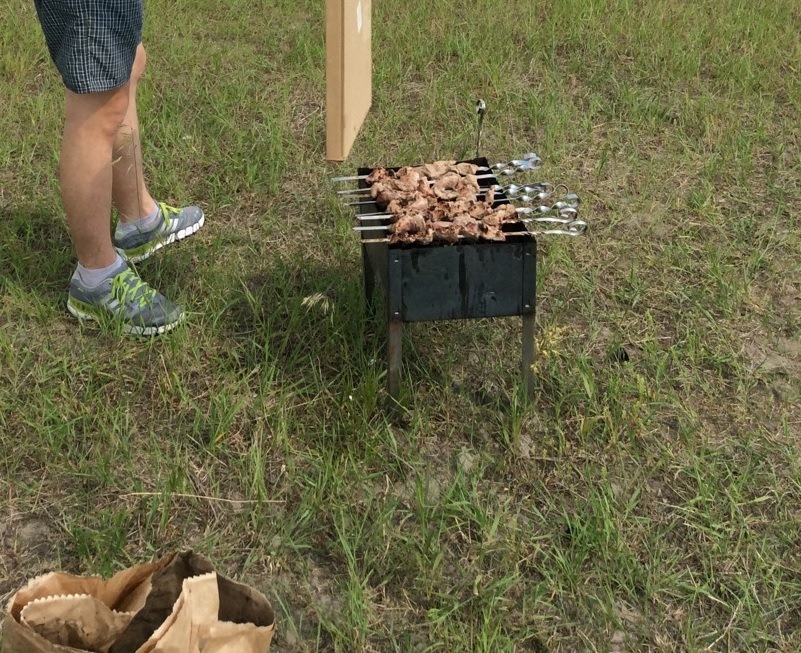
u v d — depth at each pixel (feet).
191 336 7.73
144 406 7.08
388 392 7.09
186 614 4.05
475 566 5.80
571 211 6.99
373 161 10.93
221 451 6.66
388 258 6.48
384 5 15.64
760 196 10.55
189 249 9.03
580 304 8.52
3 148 10.62
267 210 9.95
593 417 6.88
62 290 8.28
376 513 6.13
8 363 7.32
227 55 13.74
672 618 5.57
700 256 9.34
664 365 7.61
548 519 6.21
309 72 13.10
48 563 5.82
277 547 5.90
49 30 7.01
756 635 5.45
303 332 7.77
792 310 8.57
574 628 5.47
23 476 6.43
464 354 7.75
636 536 6.08
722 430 7.06
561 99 12.84
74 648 4.08
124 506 6.21
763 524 6.22
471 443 6.83
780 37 14.94
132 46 7.20
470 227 6.53
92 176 7.36
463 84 13.01
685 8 16.10
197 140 11.17
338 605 5.60
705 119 12.11
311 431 6.84
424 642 5.37
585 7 15.65
